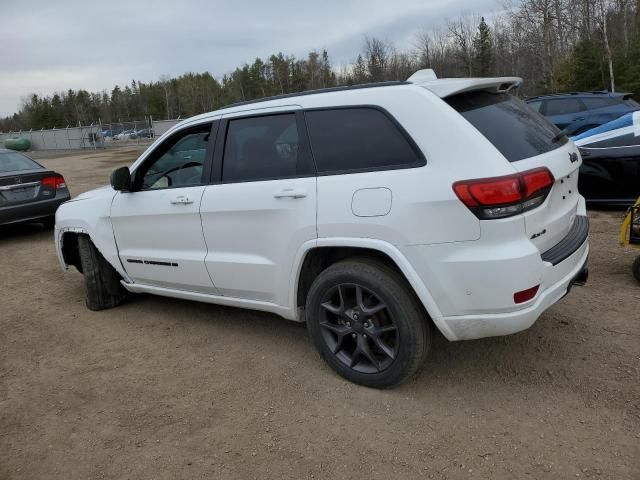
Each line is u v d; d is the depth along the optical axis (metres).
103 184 15.52
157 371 3.81
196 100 86.88
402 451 2.78
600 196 6.81
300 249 3.36
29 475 2.80
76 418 3.28
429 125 2.96
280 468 2.72
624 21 33.88
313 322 3.46
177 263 4.16
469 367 3.53
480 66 49.22
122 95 106.75
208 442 2.96
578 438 2.76
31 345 4.40
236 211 3.66
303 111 3.42
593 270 5.05
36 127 93.38
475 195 2.75
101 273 5.00
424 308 3.13
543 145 3.23
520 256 2.77
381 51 56.97
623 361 3.42
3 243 8.66
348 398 3.28
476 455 2.70
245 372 3.70
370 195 3.04
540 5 35.84
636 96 29.25
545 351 3.63
